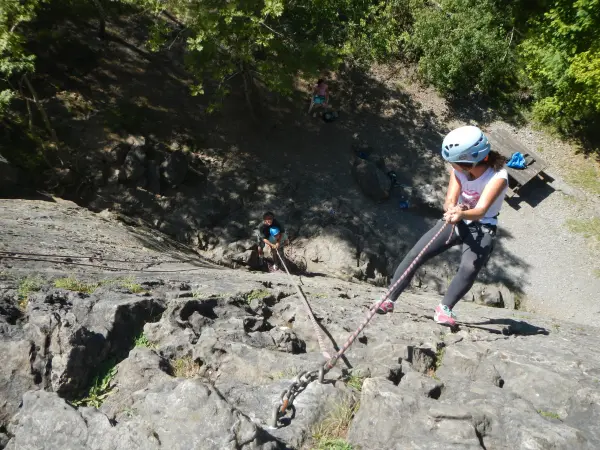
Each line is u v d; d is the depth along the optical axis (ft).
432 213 62.85
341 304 21.84
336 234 56.59
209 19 49.52
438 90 73.61
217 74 54.95
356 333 13.53
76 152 54.29
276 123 65.87
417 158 67.15
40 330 13.23
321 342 15.74
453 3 73.05
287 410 12.32
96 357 13.76
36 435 11.19
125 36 66.59
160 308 16.37
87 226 36.29
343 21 67.56
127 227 45.50
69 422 11.17
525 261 61.16
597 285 60.13
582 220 65.51
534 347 17.79
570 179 69.05
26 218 31.99
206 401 10.98
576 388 13.97
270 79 56.70
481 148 16.38
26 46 60.18
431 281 56.59
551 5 69.56
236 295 19.21
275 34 55.26
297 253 55.57
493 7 73.72
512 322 22.07
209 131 62.54
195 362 14.38
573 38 64.90
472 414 11.59
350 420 12.27
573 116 71.00
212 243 54.44
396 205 62.44
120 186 54.19
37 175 51.01
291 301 19.81
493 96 74.64
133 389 13.15
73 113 57.31
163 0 53.36
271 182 60.59
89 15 66.28
